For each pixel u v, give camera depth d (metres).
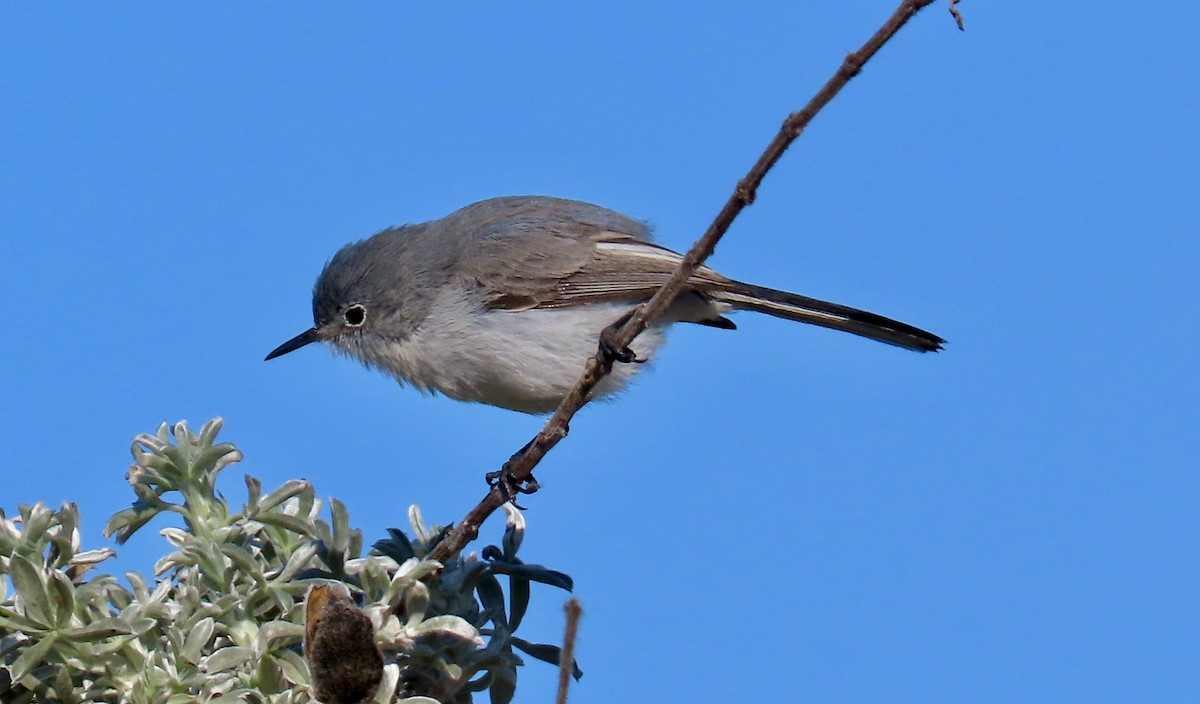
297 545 8.84
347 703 5.44
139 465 8.84
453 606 8.80
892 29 7.14
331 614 5.45
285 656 7.75
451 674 8.21
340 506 8.70
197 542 8.59
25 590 7.59
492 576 8.96
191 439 8.95
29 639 7.74
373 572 8.14
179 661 7.77
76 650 7.64
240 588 8.35
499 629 8.62
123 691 7.66
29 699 7.73
